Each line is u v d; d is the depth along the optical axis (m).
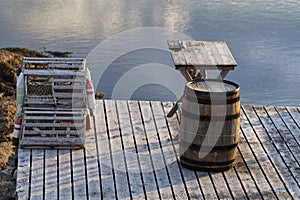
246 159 7.84
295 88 14.84
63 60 8.44
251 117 9.12
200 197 6.90
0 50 16.11
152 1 25.72
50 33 19.89
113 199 6.79
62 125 8.07
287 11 23.56
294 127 8.81
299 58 17.06
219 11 23.47
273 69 16.12
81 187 7.02
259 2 25.38
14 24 21.20
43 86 8.33
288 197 6.95
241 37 19.38
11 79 14.37
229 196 6.94
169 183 7.19
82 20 21.89
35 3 25.41
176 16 22.55
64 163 7.54
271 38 19.25
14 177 7.72
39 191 6.90
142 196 6.88
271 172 7.52
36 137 7.91
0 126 11.42
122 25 20.97
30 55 17.11
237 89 7.34
